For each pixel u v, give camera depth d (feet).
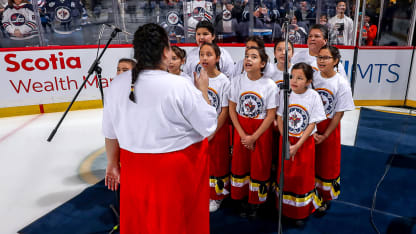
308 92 6.30
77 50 16.46
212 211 7.69
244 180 7.41
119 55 17.20
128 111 3.85
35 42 18.01
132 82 3.71
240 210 7.73
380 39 19.65
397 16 19.01
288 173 6.63
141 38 3.62
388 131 13.56
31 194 8.86
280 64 7.62
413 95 17.66
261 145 6.81
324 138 6.82
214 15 20.06
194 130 4.26
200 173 4.51
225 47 17.88
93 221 7.45
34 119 15.81
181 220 4.37
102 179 9.71
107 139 4.50
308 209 6.90
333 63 6.59
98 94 17.47
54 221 7.49
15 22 17.25
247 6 19.92
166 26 20.02
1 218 7.70
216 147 7.20
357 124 14.62
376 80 17.65
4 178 9.86
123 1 19.07
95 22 19.07
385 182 9.07
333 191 7.38
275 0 19.79
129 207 4.48
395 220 7.23
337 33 19.86
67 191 8.99
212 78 7.02
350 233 6.76
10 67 15.56
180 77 3.87
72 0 18.25
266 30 20.45
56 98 16.79
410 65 17.37
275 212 7.61
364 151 11.34
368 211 7.61
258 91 6.53
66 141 12.96
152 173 4.07
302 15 20.10
